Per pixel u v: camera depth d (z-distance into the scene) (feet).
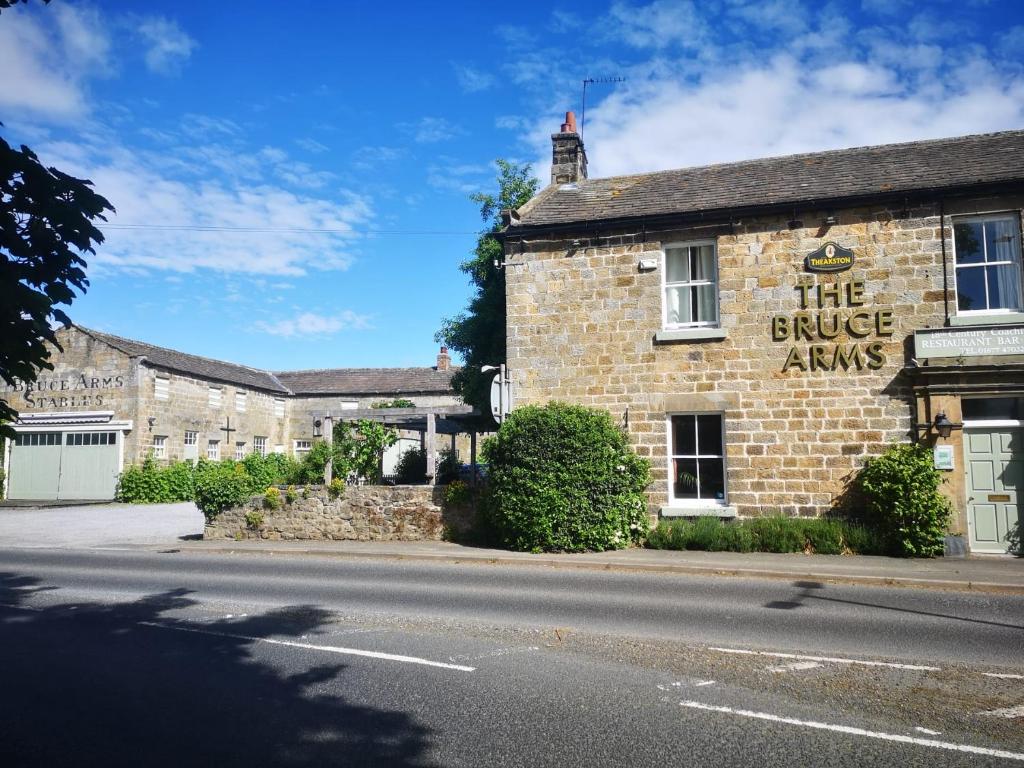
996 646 22.22
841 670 19.81
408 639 23.38
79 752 14.53
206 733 15.49
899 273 41.81
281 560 42.24
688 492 44.96
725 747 14.66
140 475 86.48
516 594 30.86
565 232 47.65
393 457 81.97
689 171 54.54
